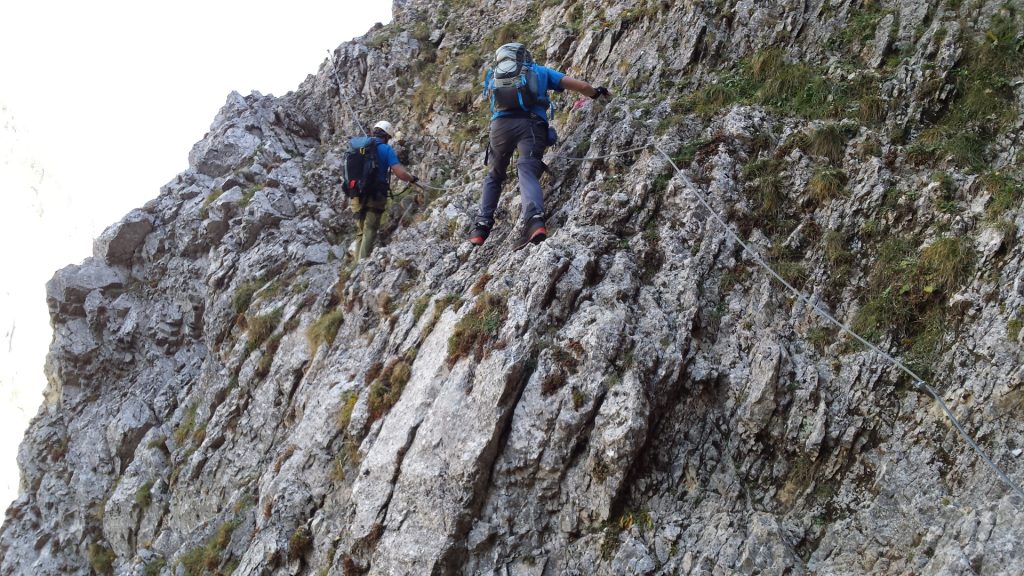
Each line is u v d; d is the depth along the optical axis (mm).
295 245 11148
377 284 9070
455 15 14633
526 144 8062
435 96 12500
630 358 6402
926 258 6430
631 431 5980
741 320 6781
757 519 5836
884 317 6402
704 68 9125
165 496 10055
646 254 7293
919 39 7965
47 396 12781
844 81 8039
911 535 5473
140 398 11469
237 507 8508
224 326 10938
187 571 8312
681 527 5965
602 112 9070
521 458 6355
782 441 6168
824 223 7141
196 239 12281
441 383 7098
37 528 11336
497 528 6297
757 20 9102
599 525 6098
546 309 6887
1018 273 6035
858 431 6004
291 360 9430
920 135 7312
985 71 7367
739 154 7812
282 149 13414
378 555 6578
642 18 10094
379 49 14227
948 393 5875
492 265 7809
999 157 6902
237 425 9648
